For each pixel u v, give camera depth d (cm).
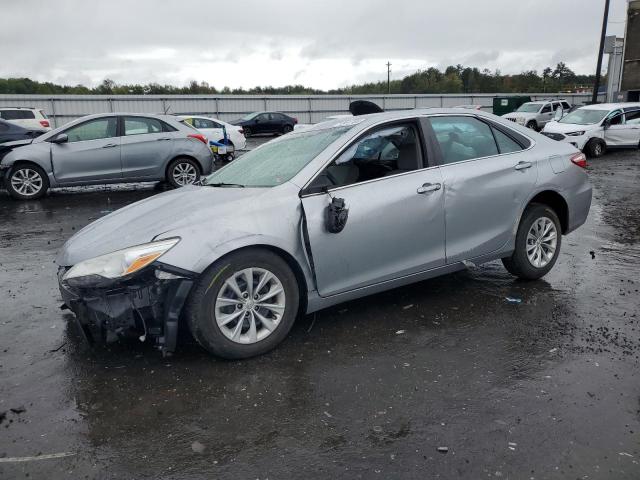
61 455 257
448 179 414
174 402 301
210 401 301
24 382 329
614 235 683
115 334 332
